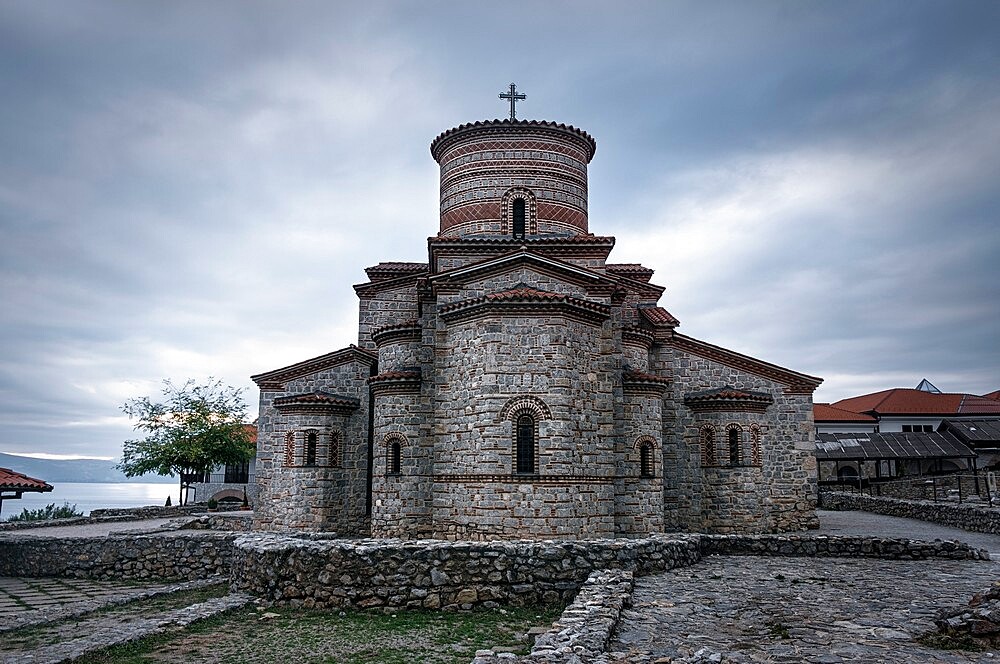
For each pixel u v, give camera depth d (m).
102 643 13.23
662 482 26.30
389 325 29.44
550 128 30.80
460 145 31.39
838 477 53.41
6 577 23.36
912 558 18.92
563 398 22.19
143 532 26.19
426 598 15.71
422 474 25.06
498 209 30.50
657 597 13.88
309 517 28.33
